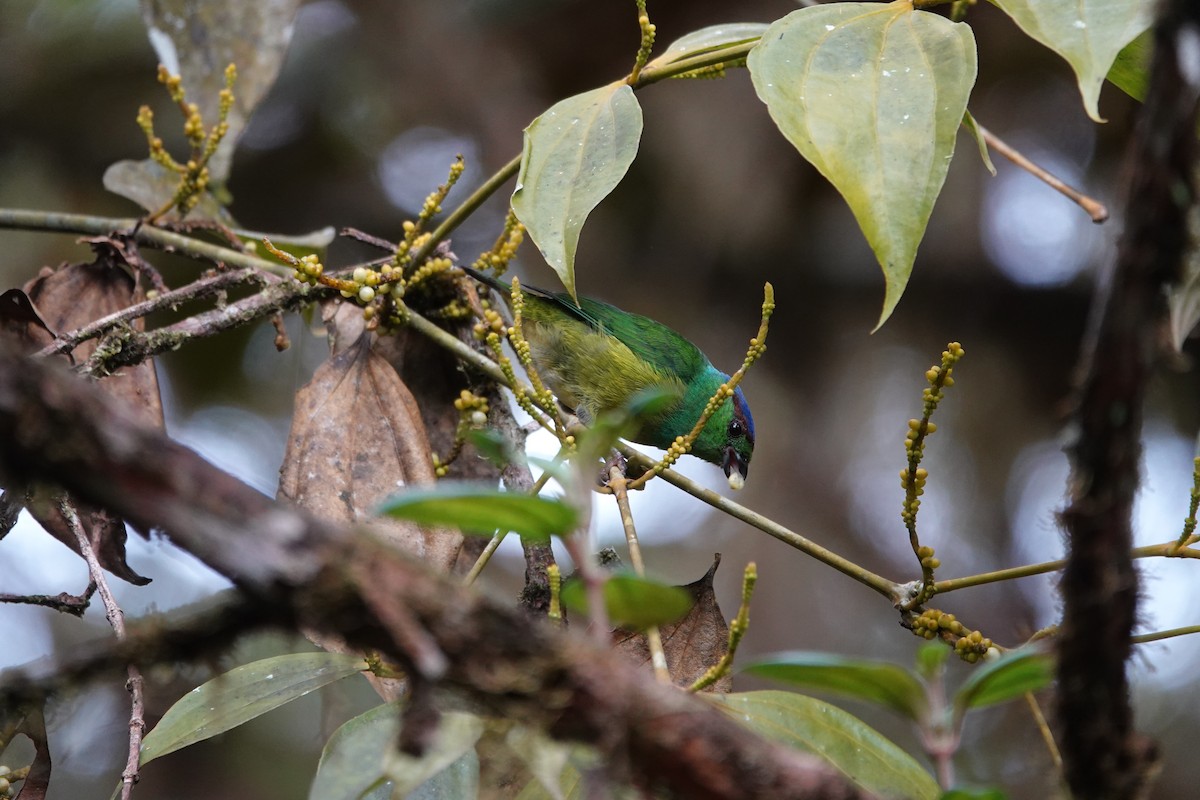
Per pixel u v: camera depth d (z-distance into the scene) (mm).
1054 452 15703
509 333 6227
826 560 6113
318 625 2830
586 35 15789
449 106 15898
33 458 2645
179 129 14594
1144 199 3029
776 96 4785
